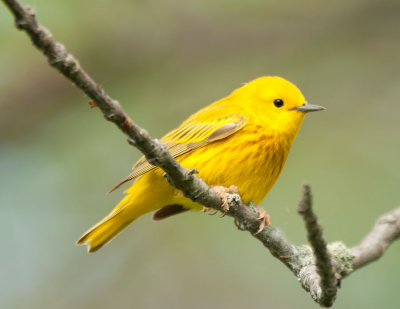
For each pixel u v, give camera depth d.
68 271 13.16
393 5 15.50
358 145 12.92
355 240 11.43
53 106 14.78
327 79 14.90
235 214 7.77
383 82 14.70
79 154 13.85
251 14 15.70
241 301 12.40
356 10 15.60
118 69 15.16
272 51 15.58
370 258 8.22
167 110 14.58
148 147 6.06
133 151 13.71
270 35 15.75
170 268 12.91
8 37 13.70
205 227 13.05
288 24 15.76
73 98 14.82
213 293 12.44
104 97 5.47
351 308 11.15
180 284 12.73
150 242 13.30
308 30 15.65
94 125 14.03
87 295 12.88
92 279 13.12
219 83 15.16
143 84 15.03
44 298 12.80
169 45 15.48
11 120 14.58
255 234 7.88
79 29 14.67
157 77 15.14
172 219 13.30
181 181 6.75
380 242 8.38
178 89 15.00
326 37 15.50
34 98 14.78
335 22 15.59
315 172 12.38
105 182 13.52
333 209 11.81
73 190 13.59
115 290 12.88
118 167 13.58
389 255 11.38
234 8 15.60
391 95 14.35
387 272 11.30
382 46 15.34
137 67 15.23
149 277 12.89
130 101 14.57
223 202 7.55
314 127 13.40
